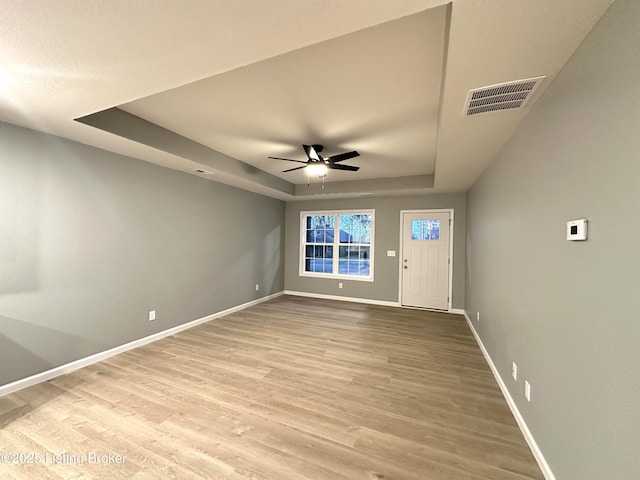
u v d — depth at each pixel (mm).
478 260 3854
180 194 3988
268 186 5012
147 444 1804
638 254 931
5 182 2342
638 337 929
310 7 1113
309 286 6582
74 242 2814
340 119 2705
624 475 984
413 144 3373
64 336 2746
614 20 1045
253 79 2045
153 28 1243
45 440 1823
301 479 1559
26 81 1701
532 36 1226
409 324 4488
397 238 5781
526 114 1990
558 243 1508
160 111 2607
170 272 3875
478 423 2057
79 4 1104
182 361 3053
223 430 1950
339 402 2311
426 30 1528
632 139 960
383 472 1610
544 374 1654
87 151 2889
